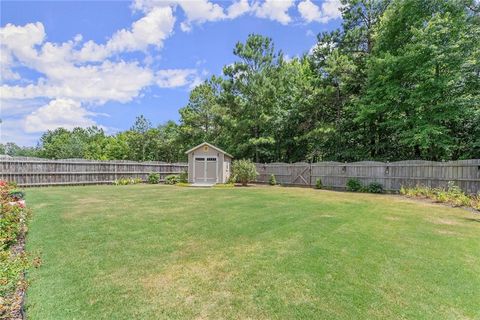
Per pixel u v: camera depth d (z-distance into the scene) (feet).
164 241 16.43
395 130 53.62
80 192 41.52
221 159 61.46
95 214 23.93
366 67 56.59
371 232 18.29
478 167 34.06
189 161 61.93
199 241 16.43
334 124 62.95
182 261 13.41
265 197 35.96
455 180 36.55
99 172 59.57
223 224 20.40
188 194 39.47
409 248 15.20
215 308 9.47
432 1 45.37
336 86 62.49
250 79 68.03
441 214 24.67
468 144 45.06
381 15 58.90
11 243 15.78
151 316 9.03
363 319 8.88
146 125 109.91
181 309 9.41
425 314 9.18
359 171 50.29
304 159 72.64
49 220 21.52
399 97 49.14
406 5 47.62
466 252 14.70
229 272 12.16
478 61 39.01
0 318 8.73
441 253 14.51
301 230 18.65
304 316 9.01
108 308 9.47
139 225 20.13
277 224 20.33
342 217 22.86
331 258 13.66
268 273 12.03
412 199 35.17
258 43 67.21
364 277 11.69
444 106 42.16
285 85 70.18
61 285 11.02
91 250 14.89
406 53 45.37
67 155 114.83
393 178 44.91
